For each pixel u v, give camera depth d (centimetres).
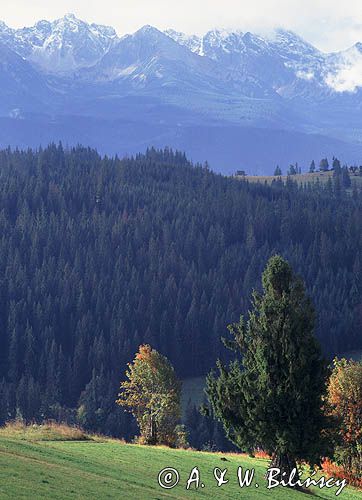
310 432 8325
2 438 8069
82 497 5966
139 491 6700
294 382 8319
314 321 8581
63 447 8450
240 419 8625
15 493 5656
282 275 8794
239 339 8844
